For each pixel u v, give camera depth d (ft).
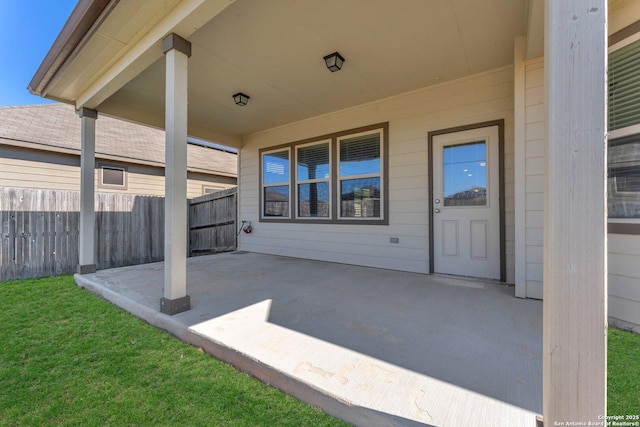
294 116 18.28
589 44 3.34
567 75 3.43
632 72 7.80
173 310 8.58
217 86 13.98
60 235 17.78
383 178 15.49
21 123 25.21
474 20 9.27
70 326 8.84
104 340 7.85
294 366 5.65
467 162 13.19
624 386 5.30
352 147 16.84
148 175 31.45
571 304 3.37
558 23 3.49
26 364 6.67
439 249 13.85
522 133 10.12
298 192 19.42
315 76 12.98
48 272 17.21
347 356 6.01
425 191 14.20
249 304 9.41
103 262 19.65
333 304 9.37
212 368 6.40
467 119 13.12
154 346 7.46
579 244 3.35
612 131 8.20
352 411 4.63
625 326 7.82
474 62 11.87
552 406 3.45
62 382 5.98
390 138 15.31
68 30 9.91
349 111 16.80
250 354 6.14
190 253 26.45
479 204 12.91
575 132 3.39
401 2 8.46
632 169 7.78
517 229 10.16
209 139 20.74
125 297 10.48
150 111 16.99
